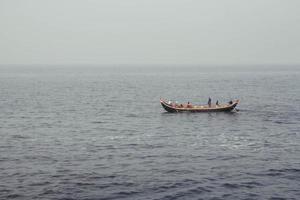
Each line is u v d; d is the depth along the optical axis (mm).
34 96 133500
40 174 46438
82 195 40312
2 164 50312
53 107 105375
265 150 56750
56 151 56875
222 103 116125
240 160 51781
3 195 40188
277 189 41906
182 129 73062
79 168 48781
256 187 42500
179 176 45781
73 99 124812
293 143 60969
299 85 173250
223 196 40312
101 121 82625
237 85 180250
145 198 39781
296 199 39406
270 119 82438
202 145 60156
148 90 158375
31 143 61875
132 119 84750
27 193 40719
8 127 75625
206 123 78750
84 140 64188
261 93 139375
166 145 60438
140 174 46531
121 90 158625
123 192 41156
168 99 125375
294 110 95312
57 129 73750
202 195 40562
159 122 80562
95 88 169125
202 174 46375
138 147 59219
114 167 49219
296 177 45281
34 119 85375
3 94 139125
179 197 40094
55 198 39500
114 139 64875
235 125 76188
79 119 85312
